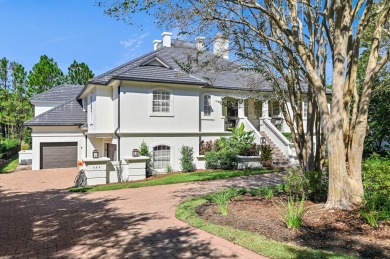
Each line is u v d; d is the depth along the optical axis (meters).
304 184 8.51
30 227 7.35
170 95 18.47
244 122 22.27
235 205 8.48
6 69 58.62
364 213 6.37
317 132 9.33
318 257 4.63
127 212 8.73
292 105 9.81
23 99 41.56
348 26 7.29
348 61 7.87
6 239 6.43
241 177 15.35
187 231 6.62
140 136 17.50
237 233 6.03
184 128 18.88
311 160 9.40
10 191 13.97
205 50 9.79
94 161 14.55
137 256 5.22
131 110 17.28
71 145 24.44
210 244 5.71
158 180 14.76
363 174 8.07
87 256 5.31
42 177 19.05
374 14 7.92
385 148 16.50
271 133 22.59
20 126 38.91
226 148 18.94
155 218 7.92
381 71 10.70
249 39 9.37
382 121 15.38
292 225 6.20
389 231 5.82
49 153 23.72
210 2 7.75
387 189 7.08
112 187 13.25
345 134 7.57
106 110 19.36
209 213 7.87
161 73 18.27
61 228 7.19
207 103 21.02
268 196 9.28
